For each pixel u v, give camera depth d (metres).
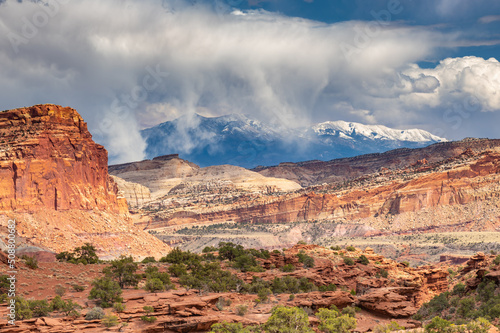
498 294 116.62
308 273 134.75
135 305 89.44
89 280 103.25
